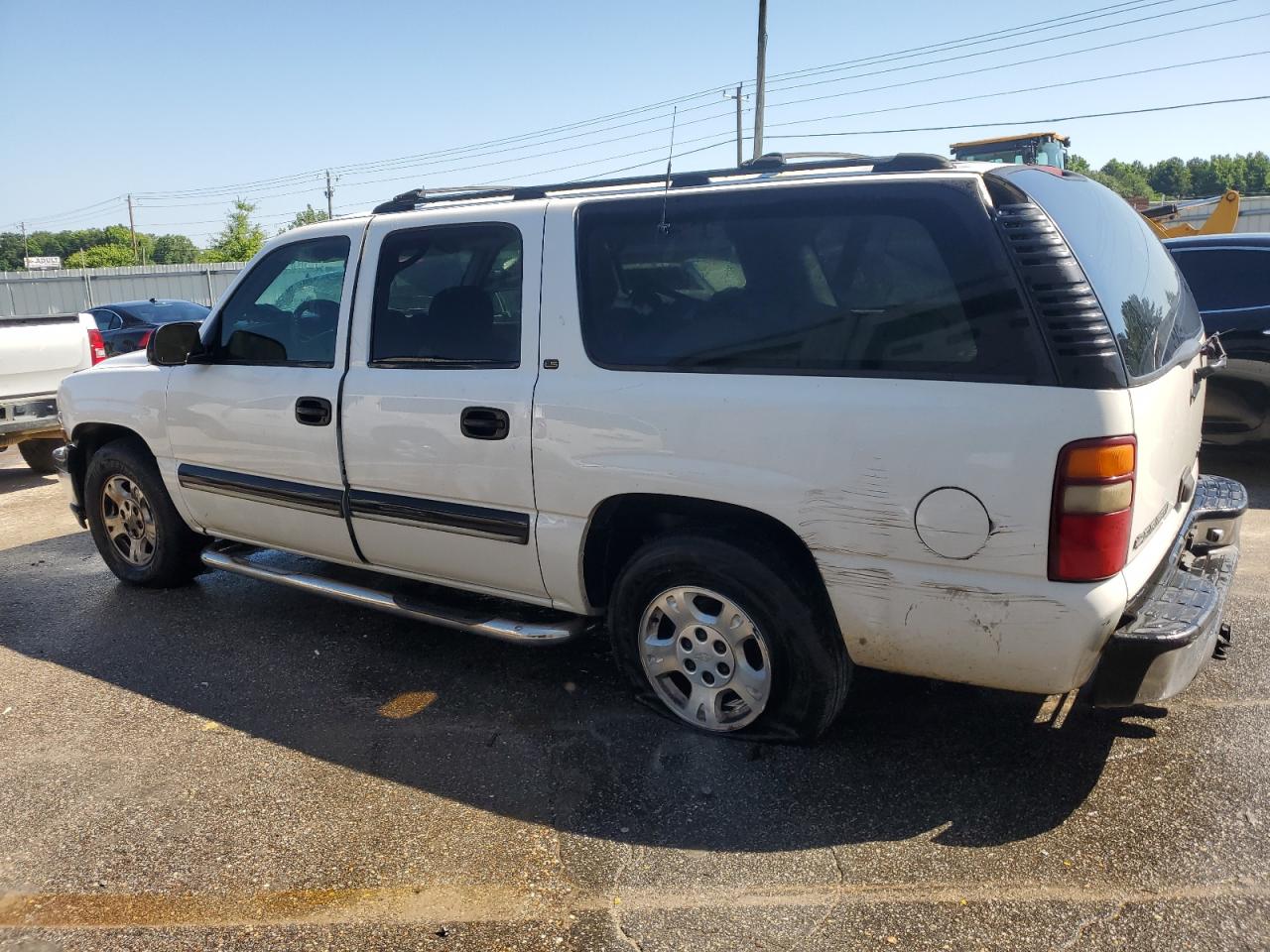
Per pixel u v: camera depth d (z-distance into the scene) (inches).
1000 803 115.6
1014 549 103.0
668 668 133.6
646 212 127.0
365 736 139.0
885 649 114.4
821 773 123.4
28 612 196.5
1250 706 136.9
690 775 124.2
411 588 180.9
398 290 149.2
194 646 174.9
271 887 106.0
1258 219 1239.5
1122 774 120.7
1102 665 105.7
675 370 122.5
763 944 94.1
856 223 112.4
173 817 120.0
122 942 98.3
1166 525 123.5
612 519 133.3
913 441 106.3
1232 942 91.7
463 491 141.9
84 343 346.0
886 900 99.5
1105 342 100.2
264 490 168.1
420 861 109.5
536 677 155.8
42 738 141.9
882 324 109.9
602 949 94.5
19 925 101.3
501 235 138.7
